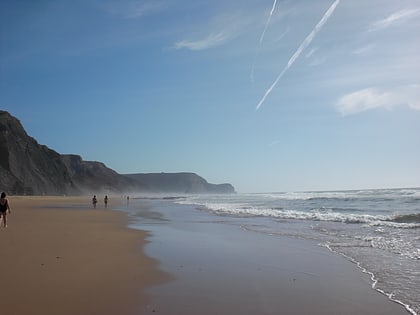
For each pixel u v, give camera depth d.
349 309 6.12
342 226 18.42
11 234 14.59
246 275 8.36
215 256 10.66
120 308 6.07
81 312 5.85
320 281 7.85
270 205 43.31
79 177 196.50
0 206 17.09
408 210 28.22
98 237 14.32
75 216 26.84
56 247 11.52
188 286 7.42
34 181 111.44
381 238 13.90
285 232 16.47
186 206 49.38
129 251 11.29
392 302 6.45
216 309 6.08
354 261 9.84
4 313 5.74
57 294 6.73
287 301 6.52
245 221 22.69
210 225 20.42
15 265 8.88
